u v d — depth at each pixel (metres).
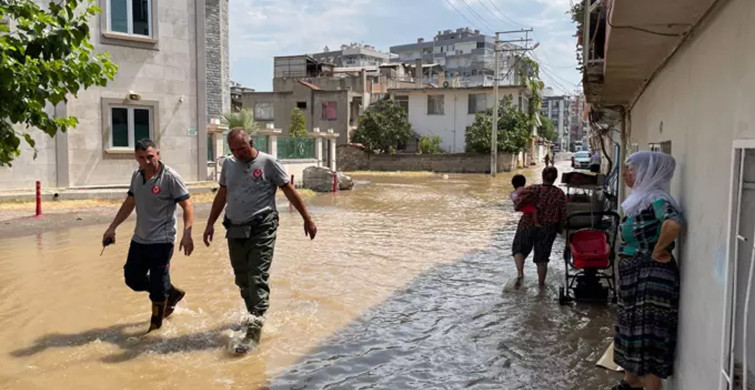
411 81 54.94
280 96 46.84
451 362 5.24
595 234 7.11
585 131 109.88
